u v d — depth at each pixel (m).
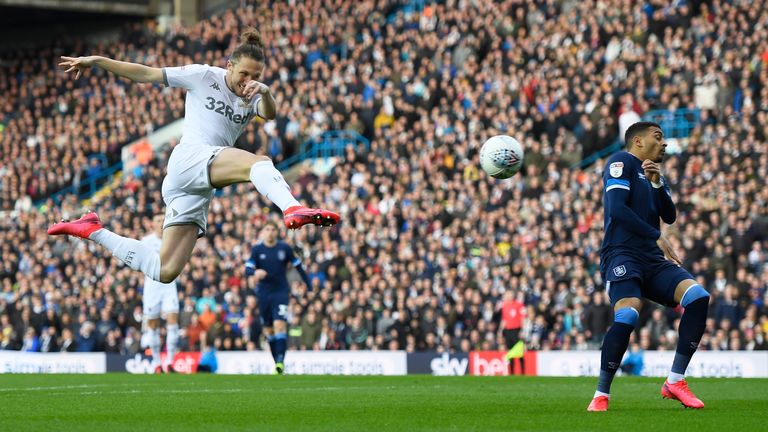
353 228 36.25
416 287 32.31
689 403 12.99
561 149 36.78
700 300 12.75
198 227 13.24
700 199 32.31
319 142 43.56
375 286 32.84
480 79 41.31
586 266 31.12
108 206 43.62
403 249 33.97
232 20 53.19
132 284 36.12
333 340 32.16
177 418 11.88
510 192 35.53
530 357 27.39
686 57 38.38
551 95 39.19
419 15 46.78
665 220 13.39
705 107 36.91
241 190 41.59
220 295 34.25
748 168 32.91
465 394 16.39
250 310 32.81
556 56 41.03
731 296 28.56
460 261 33.03
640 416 11.84
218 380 21.36
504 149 14.02
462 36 43.69
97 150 49.34
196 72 12.81
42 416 12.18
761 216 30.45
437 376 24.05
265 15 52.69
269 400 14.88
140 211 41.56
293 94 46.06
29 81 56.41
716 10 40.06
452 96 41.41
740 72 36.75
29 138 51.22
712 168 32.97
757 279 28.83
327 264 34.47
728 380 20.81
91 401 14.61
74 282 38.06
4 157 51.44
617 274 12.72
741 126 34.12
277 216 37.91
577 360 26.86
